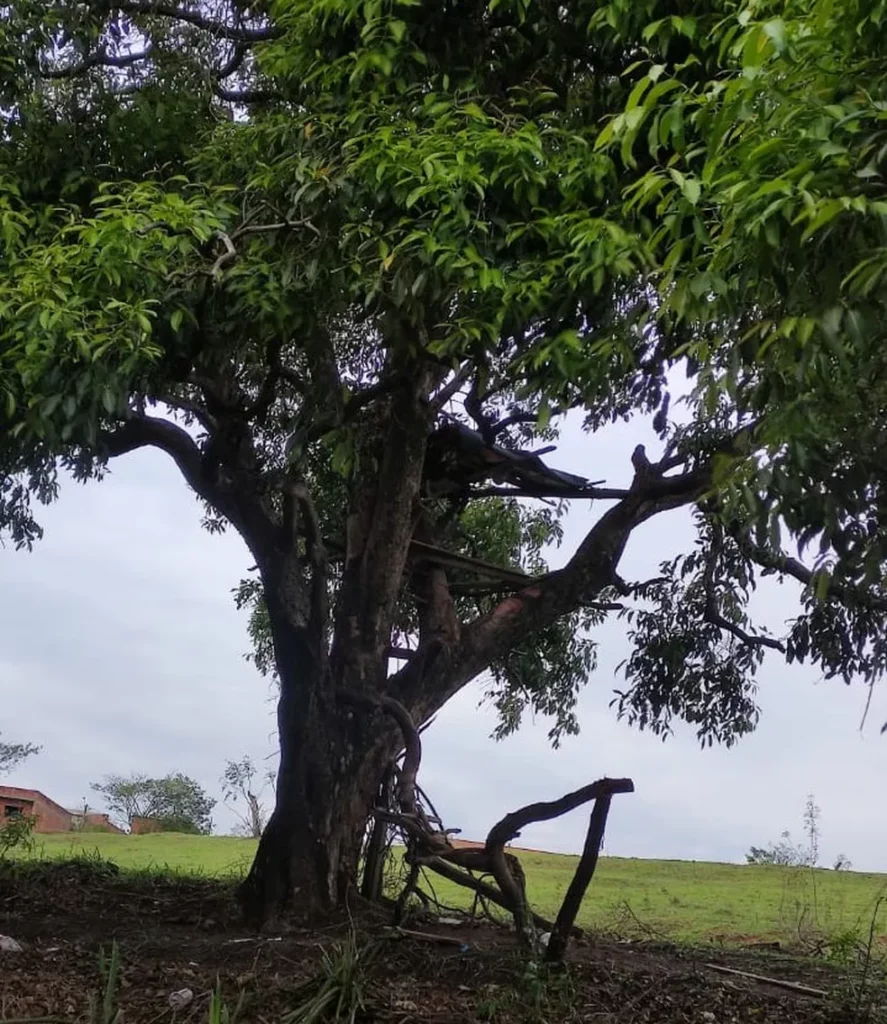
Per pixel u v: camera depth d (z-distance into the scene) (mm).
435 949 6754
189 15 8438
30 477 9023
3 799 21969
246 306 6758
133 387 6684
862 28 3244
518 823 6336
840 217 3236
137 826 22016
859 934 8555
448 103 6730
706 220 5047
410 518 8133
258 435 9094
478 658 8188
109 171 8031
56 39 8047
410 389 7664
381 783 7828
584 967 6594
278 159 7137
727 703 9367
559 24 7141
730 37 4012
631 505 8133
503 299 6113
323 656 7703
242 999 5199
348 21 6902
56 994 5633
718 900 11594
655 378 7270
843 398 3518
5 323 6465
